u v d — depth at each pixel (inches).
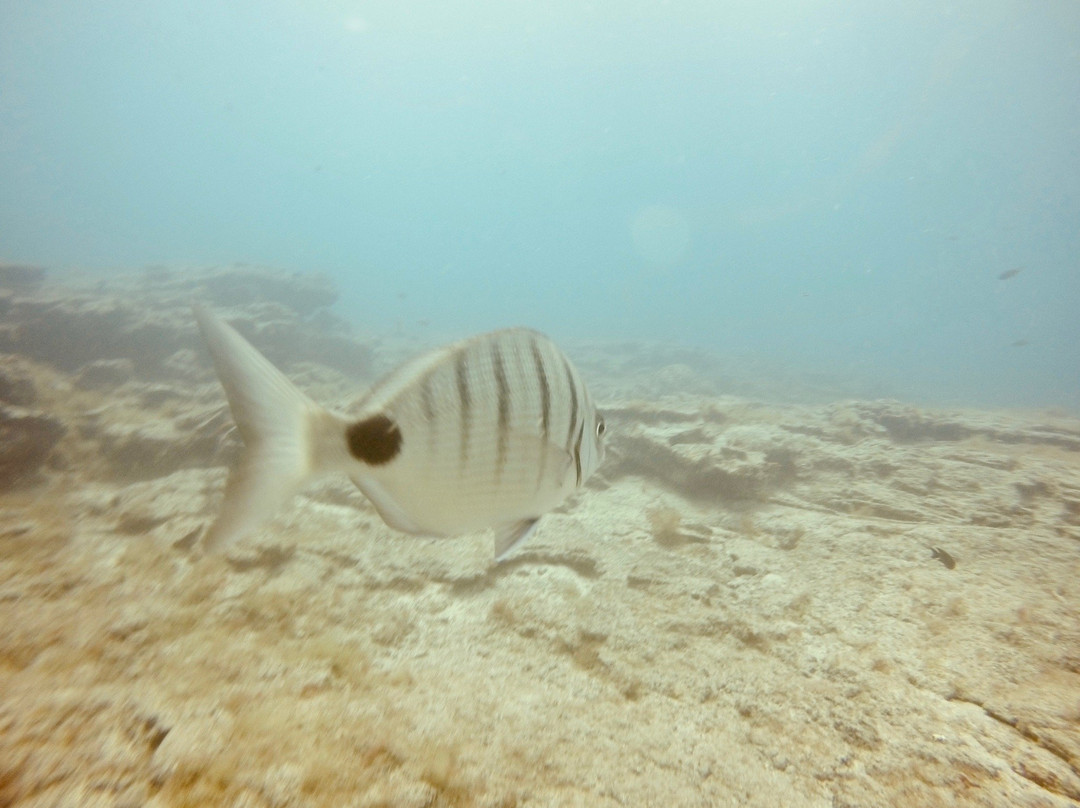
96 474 276.5
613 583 186.9
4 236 2770.7
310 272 901.2
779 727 121.0
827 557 205.5
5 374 316.8
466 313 2518.5
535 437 63.3
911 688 132.0
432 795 88.4
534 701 126.3
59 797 76.1
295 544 197.5
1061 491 265.7
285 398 45.6
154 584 167.0
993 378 1606.8
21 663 126.3
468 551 203.0
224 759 87.6
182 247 3228.3
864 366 1636.3
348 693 121.6
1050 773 104.5
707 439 319.9
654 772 105.0
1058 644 145.1
